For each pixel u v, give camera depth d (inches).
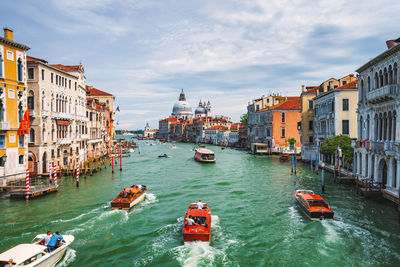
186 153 3014.3
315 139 1765.5
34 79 1186.0
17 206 846.5
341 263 521.3
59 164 1359.5
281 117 2484.0
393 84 816.3
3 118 981.2
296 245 592.7
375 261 525.3
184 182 1244.5
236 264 520.4
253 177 1354.6
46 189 986.1
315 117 1771.7
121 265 518.6
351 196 932.0
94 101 2092.8
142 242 610.5
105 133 2258.9
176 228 685.9
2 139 975.6
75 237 630.5
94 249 577.6
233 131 4281.5
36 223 707.4
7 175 994.7
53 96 1299.2
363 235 630.5
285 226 693.3
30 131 1194.0
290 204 878.4
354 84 1423.5
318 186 1100.5
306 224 698.8
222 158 2311.8
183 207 856.9
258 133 2901.1
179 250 570.3
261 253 561.6
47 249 508.4
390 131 871.7
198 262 525.3
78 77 1582.2
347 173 1211.9
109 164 1910.7
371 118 987.3
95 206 856.3
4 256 457.7
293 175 1385.3
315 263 522.6
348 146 1240.2
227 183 1213.1
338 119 1393.9
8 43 995.9
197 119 6082.7
